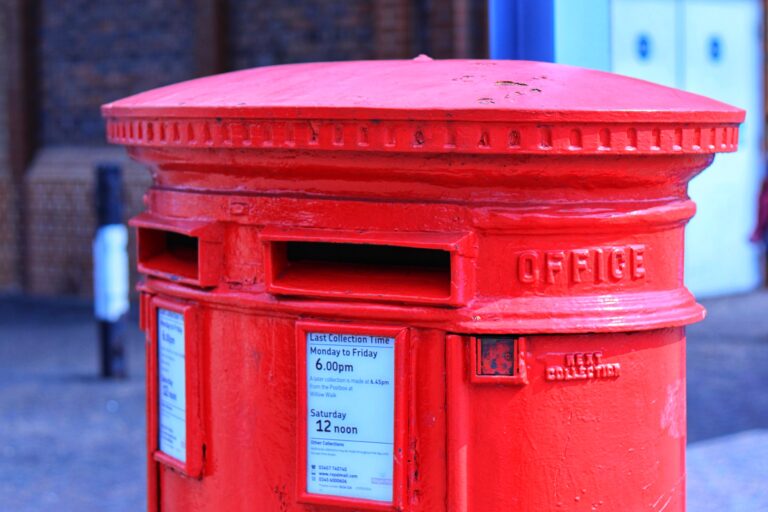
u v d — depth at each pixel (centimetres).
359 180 215
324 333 219
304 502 224
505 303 213
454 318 212
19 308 1336
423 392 215
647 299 223
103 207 912
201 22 1271
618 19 1170
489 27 420
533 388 215
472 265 213
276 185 225
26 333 1155
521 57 415
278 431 228
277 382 227
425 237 212
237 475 236
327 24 1183
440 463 216
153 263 263
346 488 222
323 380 221
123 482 637
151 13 1335
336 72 241
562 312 214
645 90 228
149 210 267
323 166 215
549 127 202
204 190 238
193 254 264
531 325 212
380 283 218
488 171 208
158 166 251
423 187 213
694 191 1268
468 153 204
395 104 204
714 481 482
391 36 1097
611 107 206
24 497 609
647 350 224
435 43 1072
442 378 214
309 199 221
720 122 225
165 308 252
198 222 237
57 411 804
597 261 217
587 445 219
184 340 243
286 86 231
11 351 1052
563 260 215
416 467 217
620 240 220
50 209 1437
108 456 690
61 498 607
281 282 223
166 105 232
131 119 249
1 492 617
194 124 226
